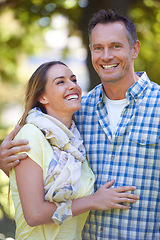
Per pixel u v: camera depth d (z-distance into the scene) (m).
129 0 5.86
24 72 7.71
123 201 2.93
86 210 2.90
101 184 3.10
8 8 7.07
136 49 3.25
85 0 6.46
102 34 3.07
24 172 2.84
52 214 2.80
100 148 3.17
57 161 2.88
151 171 3.01
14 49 7.68
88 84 6.05
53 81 3.05
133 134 3.06
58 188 2.79
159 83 6.67
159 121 3.04
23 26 7.38
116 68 3.07
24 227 2.94
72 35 7.01
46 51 7.72
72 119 3.31
